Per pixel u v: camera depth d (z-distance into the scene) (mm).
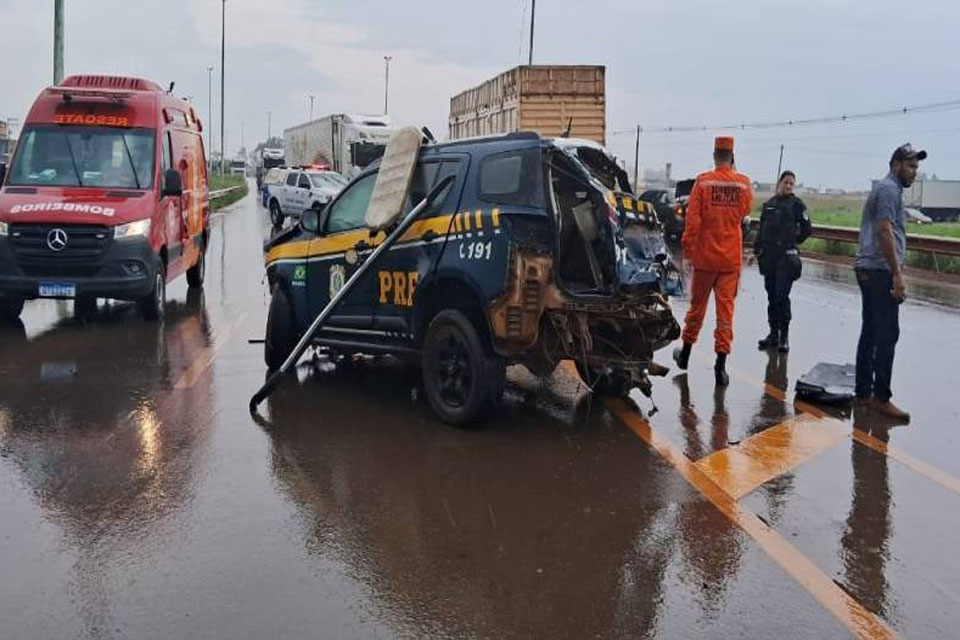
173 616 3875
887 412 7254
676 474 5773
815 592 4207
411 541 4680
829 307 13820
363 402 7379
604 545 4676
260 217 34750
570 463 5949
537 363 6500
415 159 7137
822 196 111250
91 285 10117
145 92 11758
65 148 11102
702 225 8078
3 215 10016
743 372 8867
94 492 5289
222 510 5047
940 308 14242
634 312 6465
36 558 4410
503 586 4207
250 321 11305
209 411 7031
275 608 3957
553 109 22609
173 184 11195
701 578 4328
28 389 7629
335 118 37844
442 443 6328
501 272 6152
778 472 5852
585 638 3768
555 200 6262
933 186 65125
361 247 7461
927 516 5152
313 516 4984
